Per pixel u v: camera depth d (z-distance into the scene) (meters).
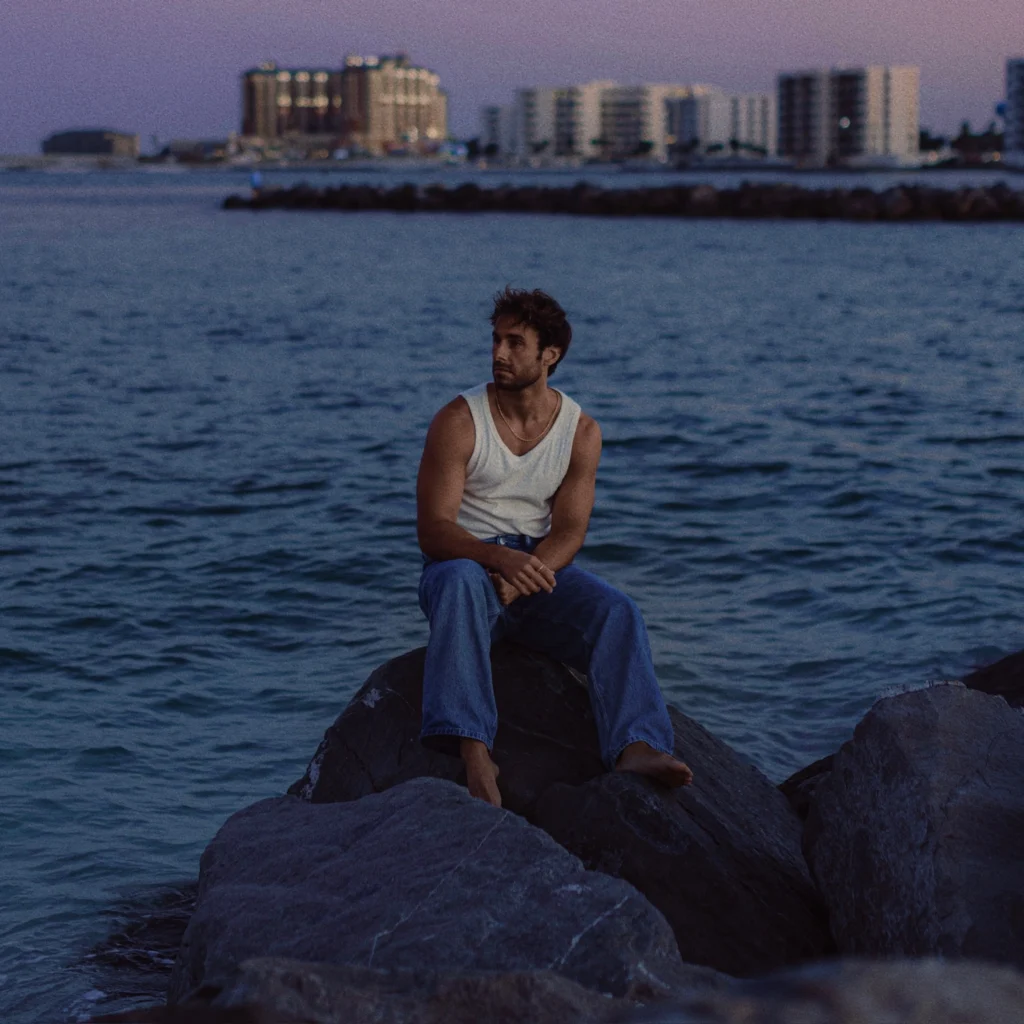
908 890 3.56
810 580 9.40
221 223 74.88
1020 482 12.55
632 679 4.45
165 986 4.36
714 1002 1.11
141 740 6.50
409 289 36.00
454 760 4.49
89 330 25.52
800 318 28.88
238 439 14.62
